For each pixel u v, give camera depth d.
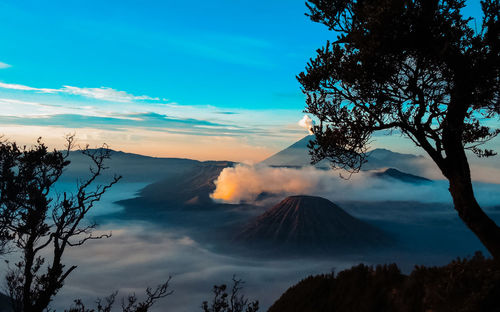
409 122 8.38
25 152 12.62
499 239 6.70
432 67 8.09
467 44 7.30
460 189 7.31
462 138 9.29
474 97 7.72
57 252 13.21
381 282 6.14
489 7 7.05
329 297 6.87
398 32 7.18
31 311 12.53
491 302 4.55
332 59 8.95
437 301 5.01
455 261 5.39
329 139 8.89
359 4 8.37
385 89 8.42
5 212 12.26
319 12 9.16
